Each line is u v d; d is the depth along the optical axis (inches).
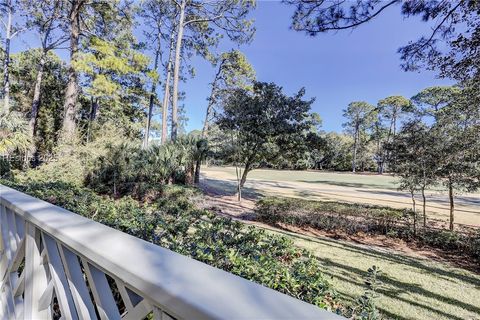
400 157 246.7
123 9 486.9
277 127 348.5
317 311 15.9
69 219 32.6
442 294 130.5
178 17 580.4
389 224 234.4
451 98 262.4
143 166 350.3
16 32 483.5
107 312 25.9
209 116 692.1
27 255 38.7
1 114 320.2
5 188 51.8
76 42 404.8
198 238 81.4
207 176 751.7
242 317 15.0
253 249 77.4
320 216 242.1
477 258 189.6
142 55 501.7
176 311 17.1
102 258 23.1
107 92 421.1
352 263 163.8
